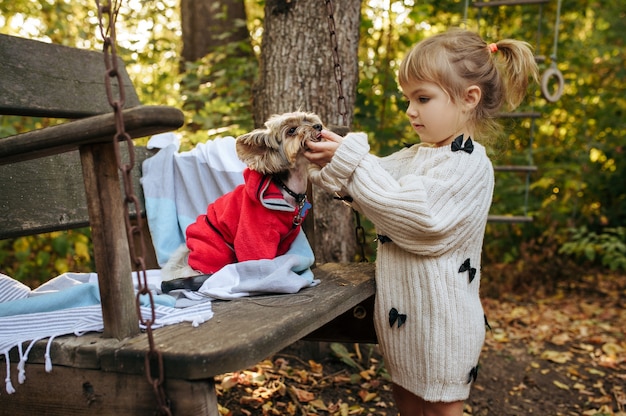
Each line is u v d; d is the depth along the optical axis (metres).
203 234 2.14
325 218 3.17
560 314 4.71
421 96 1.96
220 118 4.36
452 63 1.93
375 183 1.87
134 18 4.89
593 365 3.62
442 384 1.90
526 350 3.85
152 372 1.36
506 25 5.74
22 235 2.17
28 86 2.40
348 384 3.00
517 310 4.79
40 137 1.46
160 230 2.56
